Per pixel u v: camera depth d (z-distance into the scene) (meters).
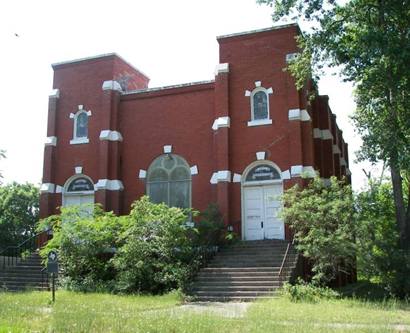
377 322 12.62
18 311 13.12
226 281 20.02
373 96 22.45
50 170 28.80
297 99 24.52
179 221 22.30
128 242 21.50
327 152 27.77
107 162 27.62
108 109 28.22
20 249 29.14
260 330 10.88
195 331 10.58
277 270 20.30
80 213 26.02
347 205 19.56
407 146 20.80
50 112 29.50
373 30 19.55
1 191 41.69
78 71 29.64
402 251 19.00
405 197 28.61
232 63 26.03
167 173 27.31
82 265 22.78
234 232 24.44
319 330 11.05
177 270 20.42
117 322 11.47
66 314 12.68
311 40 22.25
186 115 27.38
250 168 25.09
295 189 21.39
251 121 25.28
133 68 30.92
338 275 23.31
